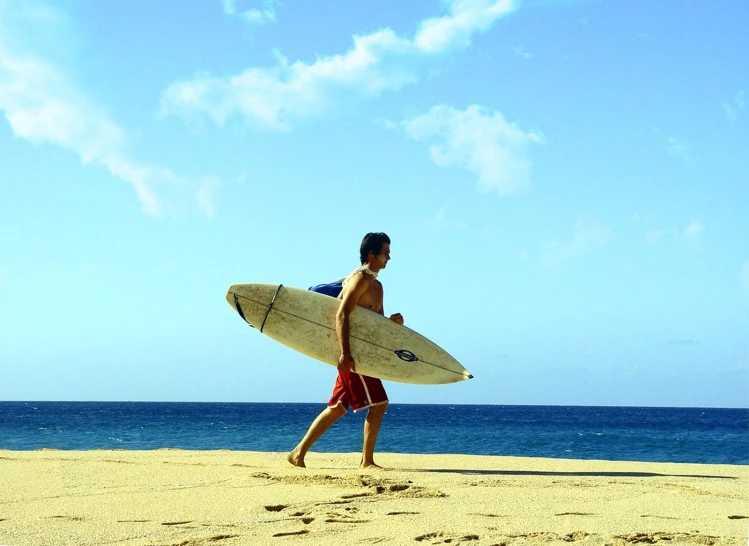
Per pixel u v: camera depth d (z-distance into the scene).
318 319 6.70
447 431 42.66
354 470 6.00
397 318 6.61
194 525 3.57
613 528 3.64
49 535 3.31
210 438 31.59
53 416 76.00
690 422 69.81
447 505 4.25
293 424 52.56
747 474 6.61
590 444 29.28
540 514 4.01
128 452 8.14
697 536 3.44
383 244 6.54
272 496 4.46
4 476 5.41
